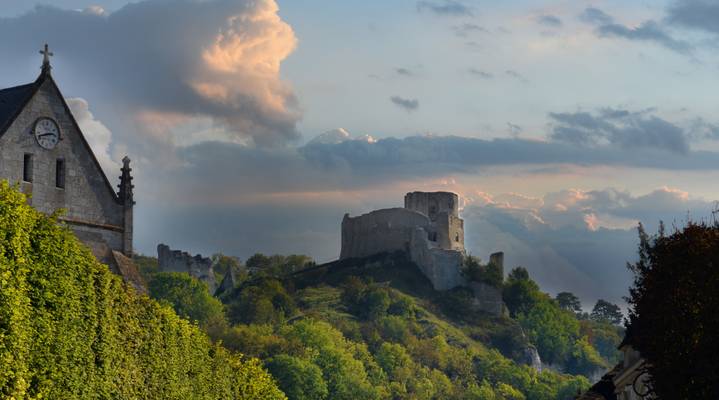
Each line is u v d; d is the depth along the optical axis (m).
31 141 115.56
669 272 103.94
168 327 115.44
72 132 118.81
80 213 118.94
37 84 116.88
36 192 115.44
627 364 114.88
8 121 114.19
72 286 94.62
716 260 101.62
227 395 131.25
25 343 87.88
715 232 105.62
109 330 100.62
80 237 118.62
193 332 124.00
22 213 89.38
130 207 123.12
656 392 101.75
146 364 109.88
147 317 110.75
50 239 92.75
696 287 101.19
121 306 104.50
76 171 118.94
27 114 115.50
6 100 117.19
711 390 98.25
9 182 113.31
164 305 117.25
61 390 92.50
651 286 105.19
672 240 106.12
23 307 87.94
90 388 96.94
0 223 87.38
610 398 122.69
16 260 88.06
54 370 91.62
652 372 102.19
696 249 103.19
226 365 132.00
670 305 101.62
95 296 98.88
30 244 90.75
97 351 99.00
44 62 117.69
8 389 85.38
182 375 118.19
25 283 89.12
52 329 91.81
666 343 100.88
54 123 117.31
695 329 99.56
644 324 104.50
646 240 110.94
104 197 121.25
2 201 88.38
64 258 93.81
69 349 93.88
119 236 122.25
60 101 118.06
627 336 114.38
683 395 99.50
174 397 115.50
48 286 91.62
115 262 120.31
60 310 92.88
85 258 98.38
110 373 100.56
